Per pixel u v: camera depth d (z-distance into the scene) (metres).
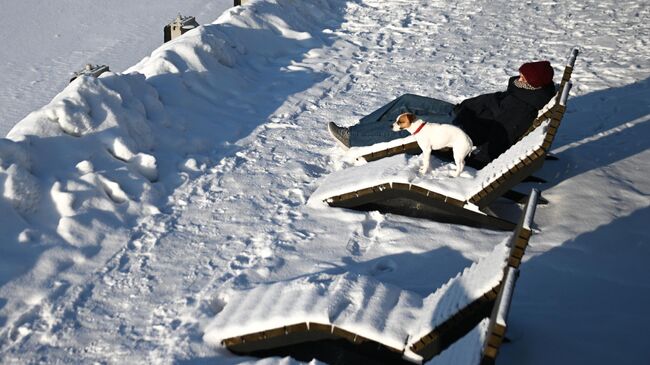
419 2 13.01
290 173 6.38
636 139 6.86
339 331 3.72
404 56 9.95
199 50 8.45
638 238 5.03
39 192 5.31
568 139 6.96
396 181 5.26
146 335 4.23
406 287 4.56
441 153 5.97
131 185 5.83
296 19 11.16
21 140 5.54
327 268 4.81
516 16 11.94
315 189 6.06
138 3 42.38
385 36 10.98
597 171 6.16
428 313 3.75
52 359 4.03
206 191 6.06
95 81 6.46
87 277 4.79
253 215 5.63
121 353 4.07
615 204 5.54
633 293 4.40
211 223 5.53
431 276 4.68
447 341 3.56
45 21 37.41
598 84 8.57
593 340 3.94
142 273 4.86
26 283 4.63
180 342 4.11
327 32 11.19
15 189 5.14
